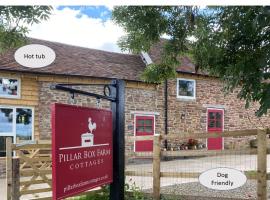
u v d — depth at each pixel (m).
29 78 13.92
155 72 9.67
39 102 14.11
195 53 8.12
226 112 19.72
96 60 17.06
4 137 13.24
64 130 4.52
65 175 4.50
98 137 5.25
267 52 5.88
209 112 19.09
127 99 16.34
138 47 9.17
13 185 6.80
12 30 7.77
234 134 7.05
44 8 7.09
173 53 9.08
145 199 7.91
